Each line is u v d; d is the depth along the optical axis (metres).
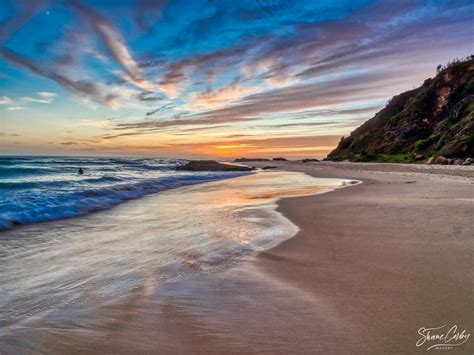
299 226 7.69
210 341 2.86
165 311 3.44
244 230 7.52
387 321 3.11
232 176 34.22
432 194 12.73
